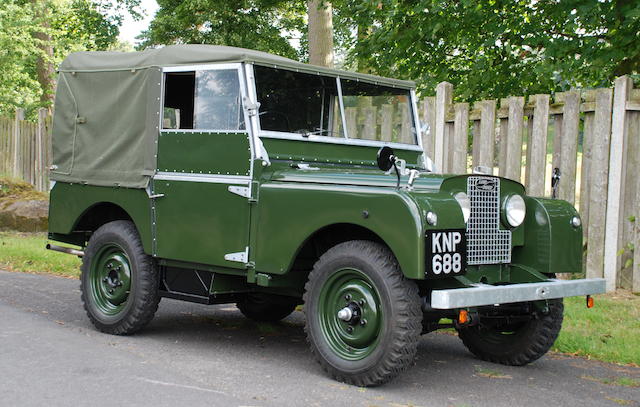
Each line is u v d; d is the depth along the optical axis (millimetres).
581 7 8477
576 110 7660
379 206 4488
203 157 5555
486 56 9953
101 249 6246
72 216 6598
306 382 4762
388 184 4746
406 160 6383
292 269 5367
